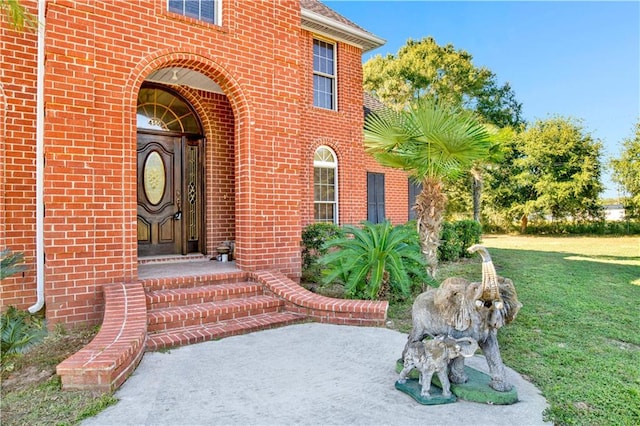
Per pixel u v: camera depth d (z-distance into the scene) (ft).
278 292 20.49
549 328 18.16
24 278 19.12
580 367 13.60
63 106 17.03
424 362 10.97
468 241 41.88
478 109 88.74
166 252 27.14
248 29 22.59
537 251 51.21
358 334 17.33
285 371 13.25
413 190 47.32
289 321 18.98
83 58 17.52
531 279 29.94
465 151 19.85
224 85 22.40
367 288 20.80
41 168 18.83
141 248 26.18
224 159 28.76
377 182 43.06
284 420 9.99
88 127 17.58
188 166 28.12
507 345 15.79
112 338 13.62
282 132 23.86
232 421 9.95
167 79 25.29
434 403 10.74
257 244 22.63
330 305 19.15
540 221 85.46
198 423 9.86
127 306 16.31
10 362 13.80
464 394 11.00
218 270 22.45
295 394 11.50
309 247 29.66
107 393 11.41
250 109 22.56
